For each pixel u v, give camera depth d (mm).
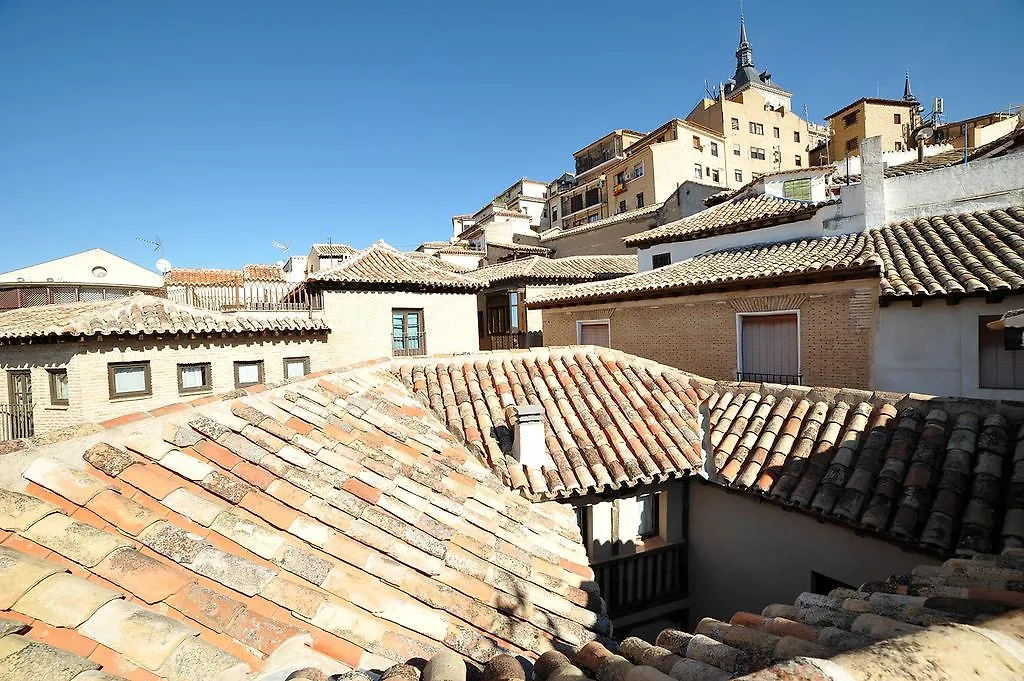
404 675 2410
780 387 8016
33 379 13625
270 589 2949
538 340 23875
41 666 1927
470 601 3680
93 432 3818
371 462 5348
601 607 4395
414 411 7375
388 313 20328
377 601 3240
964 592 2861
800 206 14094
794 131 54312
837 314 9727
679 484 8508
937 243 9898
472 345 22297
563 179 60156
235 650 2490
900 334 8938
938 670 1629
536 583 4402
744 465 6879
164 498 3471
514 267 25547
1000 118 33125
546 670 2729
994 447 5504
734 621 3188
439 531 4551
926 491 5340
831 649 2371
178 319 15148
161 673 2168
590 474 6832
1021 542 4414
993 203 10906
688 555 8570
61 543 2730
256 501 3848
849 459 6195
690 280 11453
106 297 25656
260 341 16969
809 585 6680
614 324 14203
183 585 2725
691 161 44594
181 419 4664
